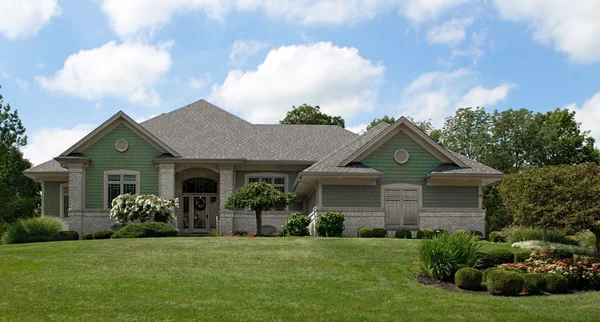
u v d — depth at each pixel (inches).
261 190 1034.1
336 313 487.2
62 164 1189.7
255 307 501.0
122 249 761.0
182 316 471.5
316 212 1013.8
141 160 1197.1
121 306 497.0
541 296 557.9
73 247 781.9
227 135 1342.3
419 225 1036.5
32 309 486.3
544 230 906.1
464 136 1899.6
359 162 1055.0
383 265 672.4
